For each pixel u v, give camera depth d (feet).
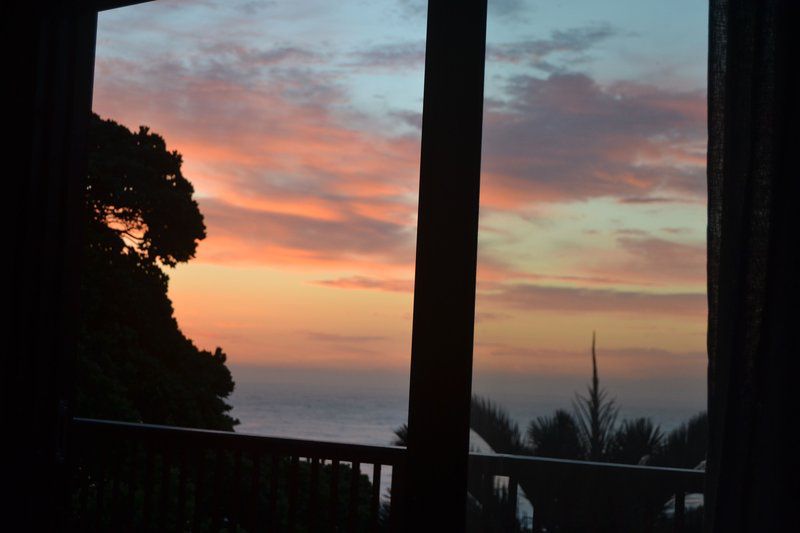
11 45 10.25
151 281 33.99
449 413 6.70
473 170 6.74
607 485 6.02
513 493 6.40
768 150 5.15
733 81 5.31
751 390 5.06
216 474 10.43
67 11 10.27
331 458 9.62
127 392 31.50
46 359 10.30
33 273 10.21
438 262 6.85
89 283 31.24
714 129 5.40
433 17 7.07
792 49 5.13
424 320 6.88
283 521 26.13
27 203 10.13
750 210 5.15
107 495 18.02
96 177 32.17
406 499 6.83
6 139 10.19
